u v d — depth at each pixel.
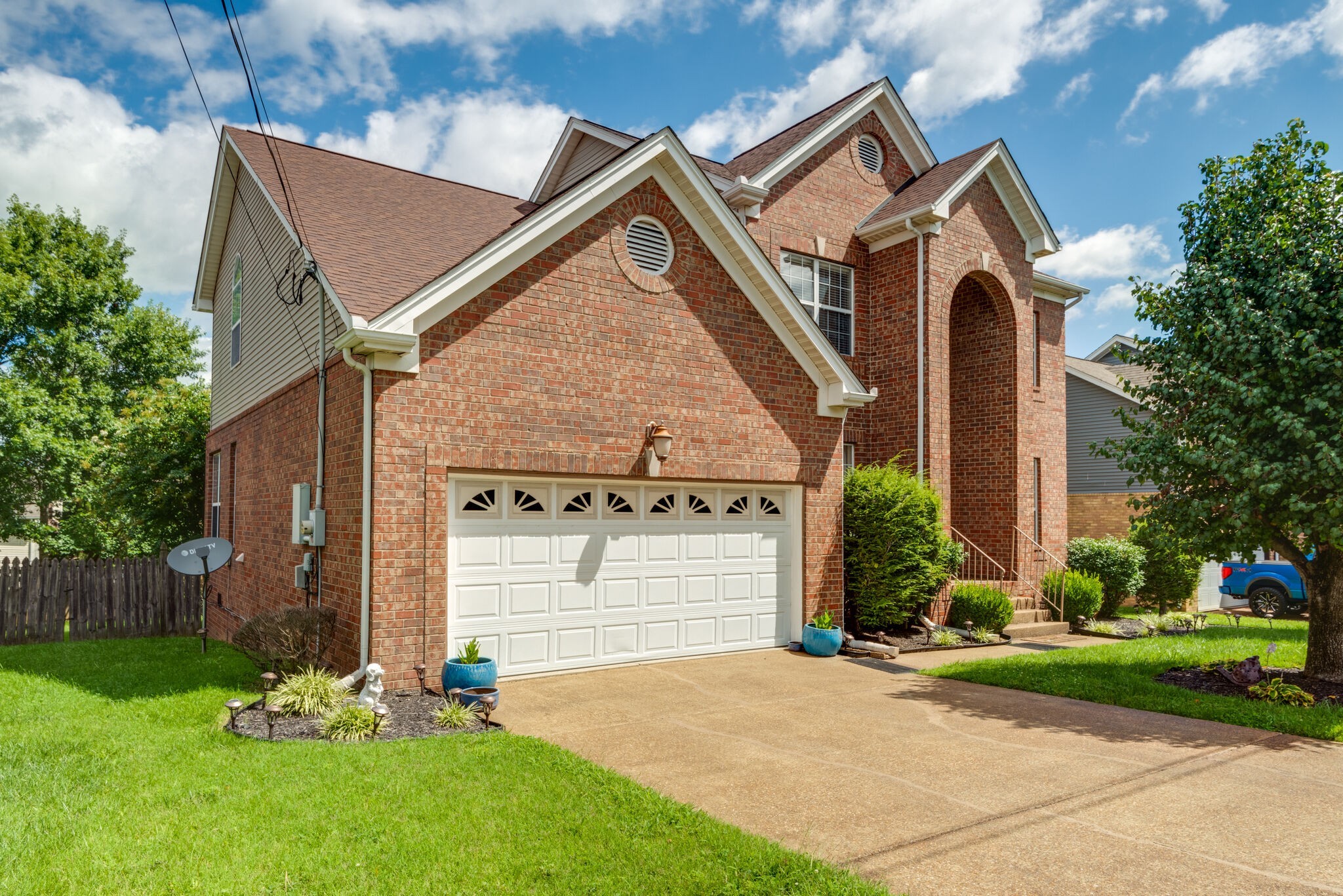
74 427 25.31
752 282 11.42
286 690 7.93
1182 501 9.67
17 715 7.95
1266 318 8.87
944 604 14.37
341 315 8.47
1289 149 9.36
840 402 12.20
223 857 4.48
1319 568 9.59
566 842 4.72
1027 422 16.84
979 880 4.36
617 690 9.12
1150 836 5.00
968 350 17.66
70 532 25.09
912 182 17.88
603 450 9.95
